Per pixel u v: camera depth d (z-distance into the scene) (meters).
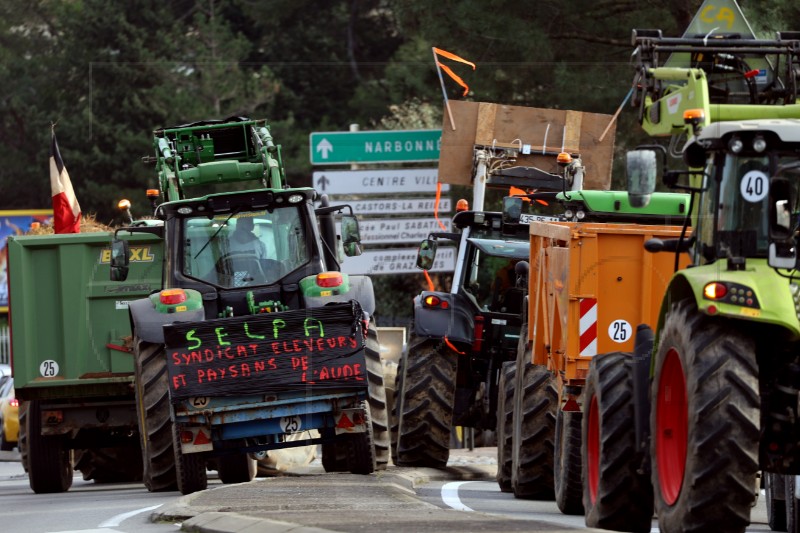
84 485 58.56
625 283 35.00
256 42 184.62
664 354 26.36
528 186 68.81
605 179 69.19
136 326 43.84
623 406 29.58
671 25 78.25
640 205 27.58
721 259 26.16
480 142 69.00
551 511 37.31
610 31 79.94
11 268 51.53
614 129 69.00
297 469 54.03
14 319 51.53
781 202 24.80
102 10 166.25
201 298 44.69
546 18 79.00
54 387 51.44
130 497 44.34
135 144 158.75
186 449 42.12
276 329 41.97
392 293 116.75
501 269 52.56
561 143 69.00
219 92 163.25
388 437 44.03
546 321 39.06
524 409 41.34
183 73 167.75
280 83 170.38
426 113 112.00
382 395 43.91
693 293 26.05
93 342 51.62
